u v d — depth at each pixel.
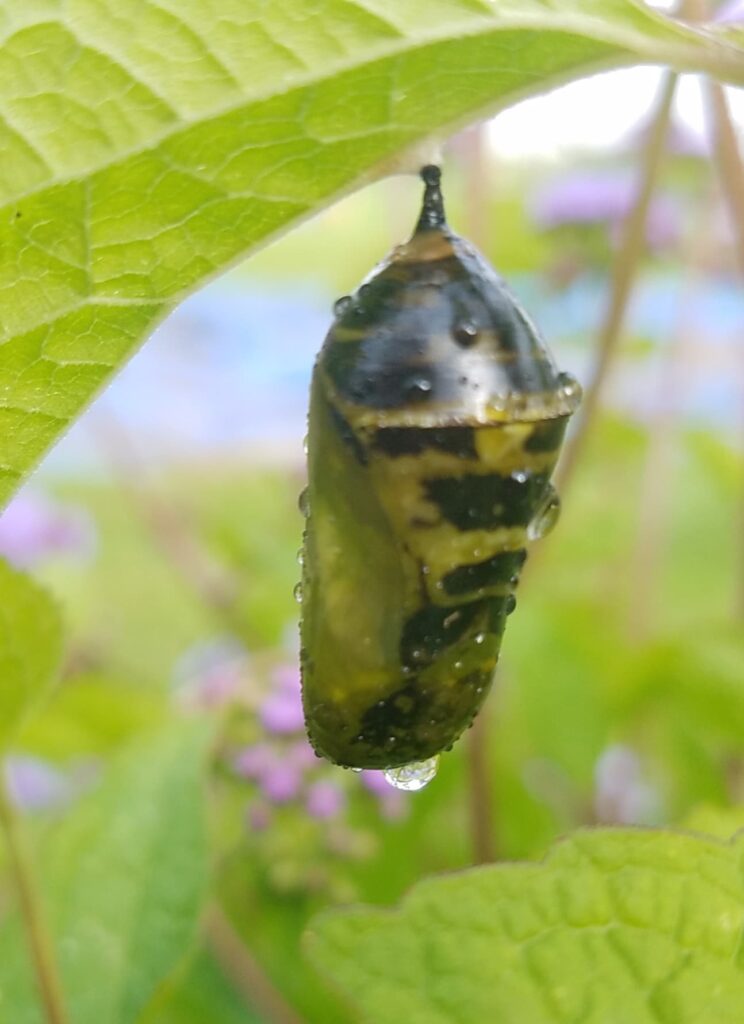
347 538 0.11
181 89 0.09
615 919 0.10
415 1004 0.10
